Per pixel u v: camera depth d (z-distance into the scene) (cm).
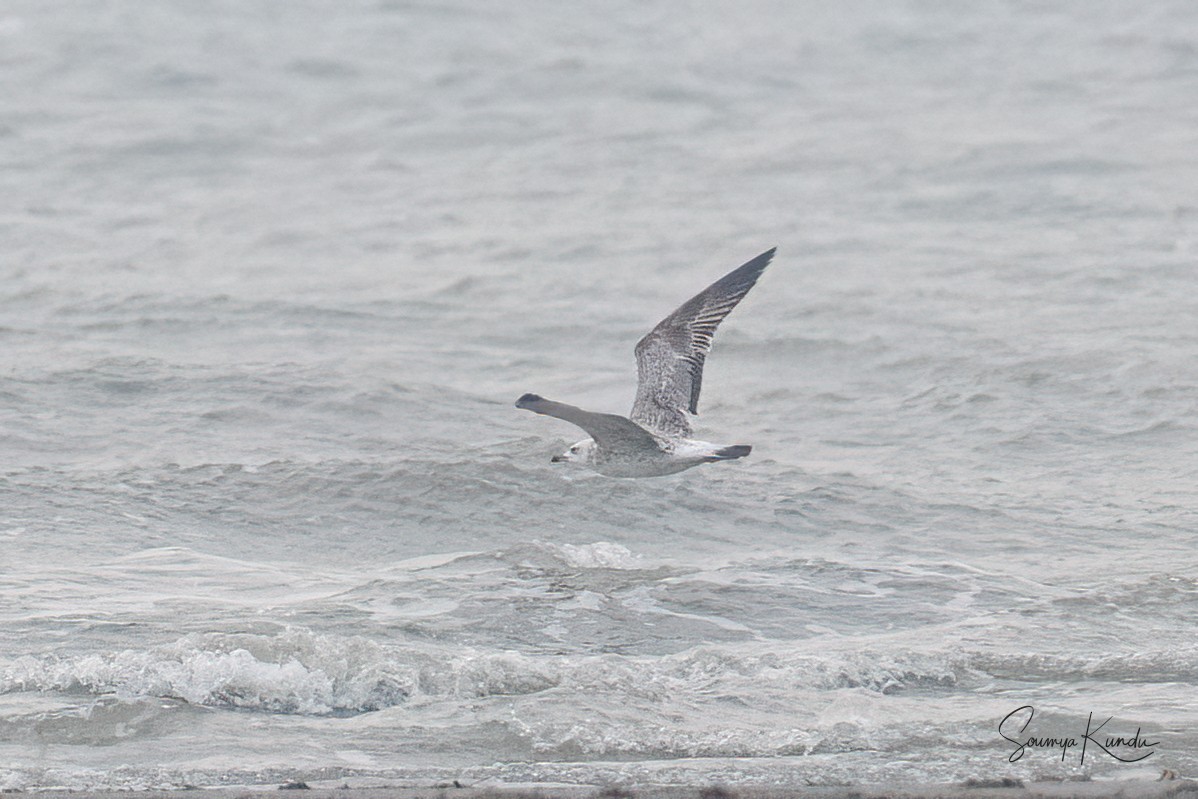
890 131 6325
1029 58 7931
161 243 4872
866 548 2389
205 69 7875
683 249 4659
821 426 3072
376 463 2723
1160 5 9125
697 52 8388
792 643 1956
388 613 2030
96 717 1658
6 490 2527
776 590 2164
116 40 8531
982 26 8888
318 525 2462
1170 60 7606
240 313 3938
